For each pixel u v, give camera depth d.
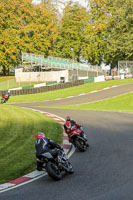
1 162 10.73
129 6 71.94
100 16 78.31
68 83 60.47
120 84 57.09
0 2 79.88
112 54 74.75
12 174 9.35
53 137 15.20
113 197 6.75
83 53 79.94
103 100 42.06
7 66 85.00
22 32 83.19
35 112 26.92
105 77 64.19
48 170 8.21
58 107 36.41
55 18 85.19
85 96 48.25
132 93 45.12
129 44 70.62
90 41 81.38
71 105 39.47
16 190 7.81
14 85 69.12
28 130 17.05
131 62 64.69
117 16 73.56
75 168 9.69
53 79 71.75
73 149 12.70
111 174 8.66
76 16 83.06
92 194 7.06
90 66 68.25
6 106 32.62
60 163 8.59
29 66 77.00
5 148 12.84
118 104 37.53
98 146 12.96
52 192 7.44
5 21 82.12
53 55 84.94
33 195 7.31
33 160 10.92
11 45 79.38
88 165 9.95
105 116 23.88
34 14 83.25
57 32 83.06
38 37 82.38
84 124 19.66
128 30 73.25
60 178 8.46
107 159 10.60
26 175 9.22
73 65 69.94
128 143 13.20
